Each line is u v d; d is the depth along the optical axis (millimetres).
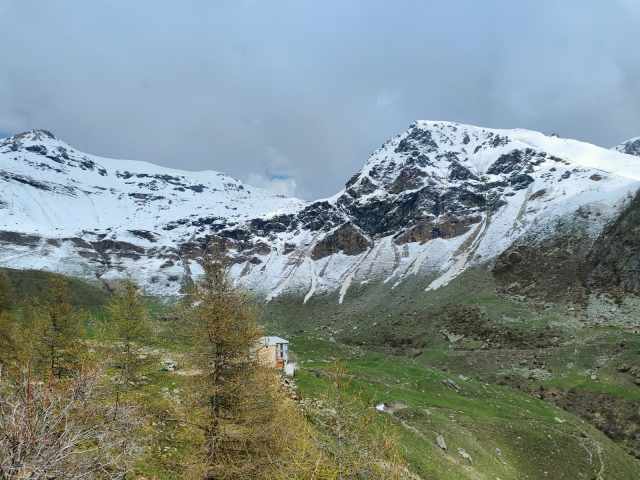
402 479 13727
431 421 44625
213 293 17453
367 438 13273
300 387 38406
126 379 23688
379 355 84375
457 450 40562
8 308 52125
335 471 12062
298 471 12766
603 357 79312
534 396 72812
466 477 35688
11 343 31094
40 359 26812
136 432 17172
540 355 87375
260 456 15906
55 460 8164
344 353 84812
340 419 12727
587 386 71000
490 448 45031
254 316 19156
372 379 63031
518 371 83750
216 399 16359
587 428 55469
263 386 17391
